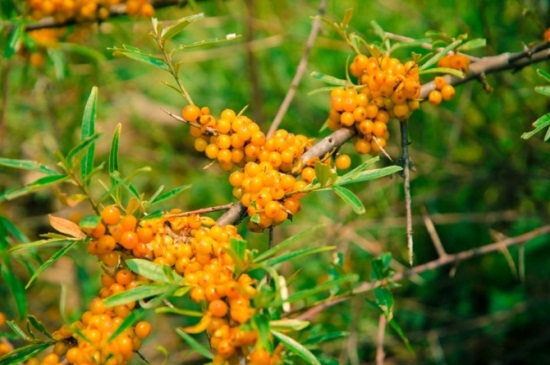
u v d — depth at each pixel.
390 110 0.74
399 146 1.14
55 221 0.67
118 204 0.67
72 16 0.87
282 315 0.74
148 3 0.88
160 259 0.66
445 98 0.76
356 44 0.77
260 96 1.14
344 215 1.12
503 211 1.11
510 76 1.12
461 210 1.21
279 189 0.67
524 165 1.17
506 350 1.12
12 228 0.82
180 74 1.32
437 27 1.11
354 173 0.68
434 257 1.19
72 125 1.11
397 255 1.20
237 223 0.69
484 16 0.99
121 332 0.63
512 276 1.16
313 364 0.64
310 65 1.25
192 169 1.30
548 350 1.10
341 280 0.62
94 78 1.10
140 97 1.38
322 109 1.25
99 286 1.17
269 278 0.68
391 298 0.73
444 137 1.23
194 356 1.13
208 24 1.25
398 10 1.16
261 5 1.30
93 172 0.64
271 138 0.70
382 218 1.15
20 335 0.69
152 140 1.38
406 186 0.73
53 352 0.67
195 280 0.64
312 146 0.72
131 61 1.23
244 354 0.64
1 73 1.06
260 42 1.17
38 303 1.18
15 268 1.21
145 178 1.29
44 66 1.07
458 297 1.17
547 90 0.71
